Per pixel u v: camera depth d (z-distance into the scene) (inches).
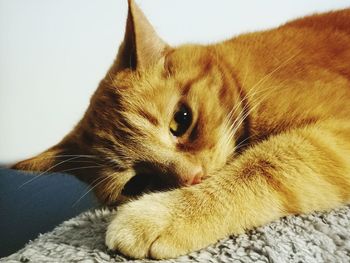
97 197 13.1
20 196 15.7
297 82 12.3
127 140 11.9
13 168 12.8
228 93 12.6
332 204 10.2
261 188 9.9
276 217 9.9
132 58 12.4
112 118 12.3
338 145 10.6
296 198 9.9
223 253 8.9
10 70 18.2
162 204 9.7
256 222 9.7
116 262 8.9
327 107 11.6
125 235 9.1
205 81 12.4
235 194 9.8
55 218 14.5
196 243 9.1
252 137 12.4
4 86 18.4
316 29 14.3
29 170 12.7
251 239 9.3
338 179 10.2
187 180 11.0
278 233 9.4
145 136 11.7
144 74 12.3
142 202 9.9
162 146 11.6
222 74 12.8
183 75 12.4
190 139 11.7
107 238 9.4
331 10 16.0
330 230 9.4
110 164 12.2
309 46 13.5
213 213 9.5
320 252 8.7
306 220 9.9
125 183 12.3
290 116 11.9
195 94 12.1
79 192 14.3
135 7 11.8
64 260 9.2
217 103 12.2
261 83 12.5
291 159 10.3
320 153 10.4
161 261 8.8
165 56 12.7
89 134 12.8
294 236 9.2
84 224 11.7
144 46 12.1
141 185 12.3
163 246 8.9
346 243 9.0
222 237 9.5
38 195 15.4
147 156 11.7
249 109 12.3
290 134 11.0
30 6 17.8
